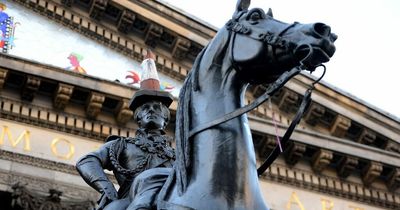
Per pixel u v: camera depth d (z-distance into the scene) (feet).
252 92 100.83
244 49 23.18
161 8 103.35
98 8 100.01
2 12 95.86
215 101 23.40
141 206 22.85
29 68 85.05
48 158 82.58
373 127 108.68
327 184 98.48
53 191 79.41
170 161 26.48
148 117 27.02
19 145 82.48
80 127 86.12
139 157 26.22
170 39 103.35
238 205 22.00
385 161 100.83
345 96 108.37
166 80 101.91
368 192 100.53
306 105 23.30
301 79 104.99
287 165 97.30
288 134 23.56
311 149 97.66
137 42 102.27
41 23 97.50
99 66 98.12
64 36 98.17
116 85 87.40
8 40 94.48
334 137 100.01
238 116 23.09
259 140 92.84
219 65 23.84
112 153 26.21
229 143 22.66
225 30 24.03
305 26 22.59
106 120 87.66
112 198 25.07
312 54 22.11
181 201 22.16
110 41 100.37
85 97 87.04
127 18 100.89
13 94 85.71
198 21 104.68
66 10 99.45
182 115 23.67
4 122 83.76
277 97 104.94
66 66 95.91
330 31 22.48
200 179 22.39
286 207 94.38
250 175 22.54
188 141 23.12
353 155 99.25
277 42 22.71
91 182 25.64
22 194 77.87
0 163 80.33
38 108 85.61
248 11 23.89
